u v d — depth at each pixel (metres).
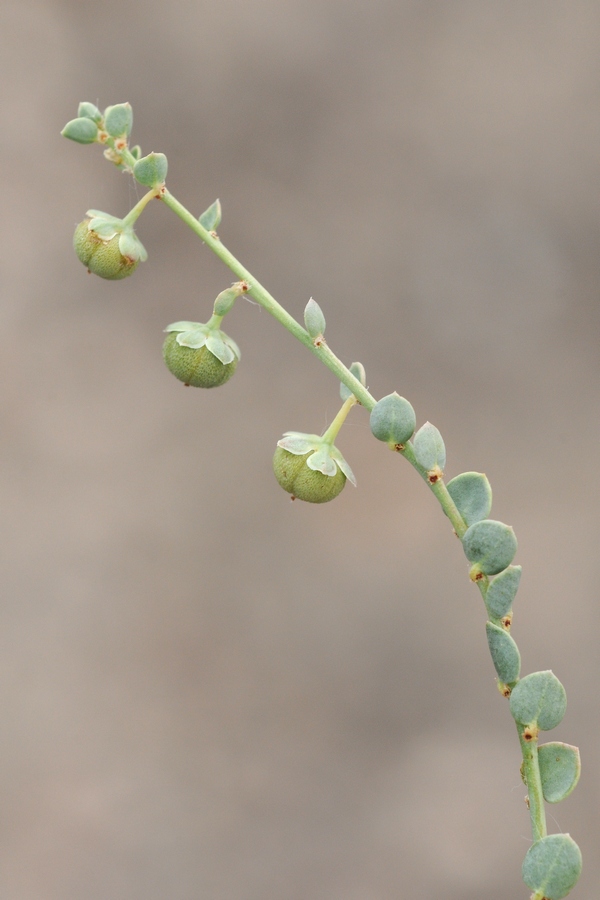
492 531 0.14
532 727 0.14
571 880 0.14
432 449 0.14
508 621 0.14
